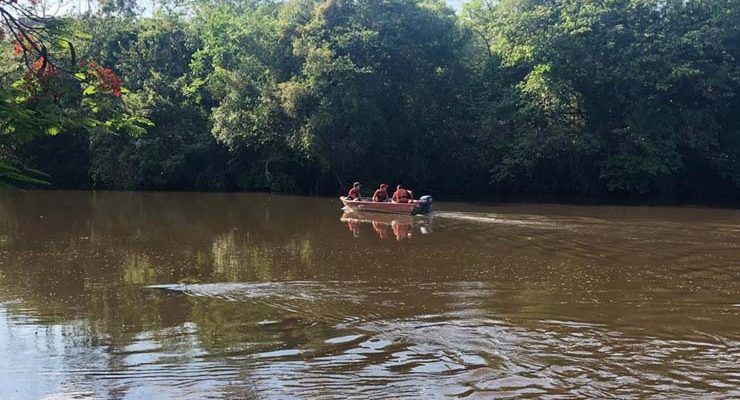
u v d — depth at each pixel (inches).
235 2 1728.6
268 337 338.6
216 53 1348.4
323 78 1176.2
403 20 1231.5
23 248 600.4
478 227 746.8
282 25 1246.9
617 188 1247.5
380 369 294.2
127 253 575.8
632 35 1171.3
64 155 1429.6
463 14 1481.3
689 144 1179.9
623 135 1222.9
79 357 308.5
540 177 1316.4
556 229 726.5
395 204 882.8
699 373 290.2
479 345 326.6
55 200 1105.4
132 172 1352.1
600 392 269.6
